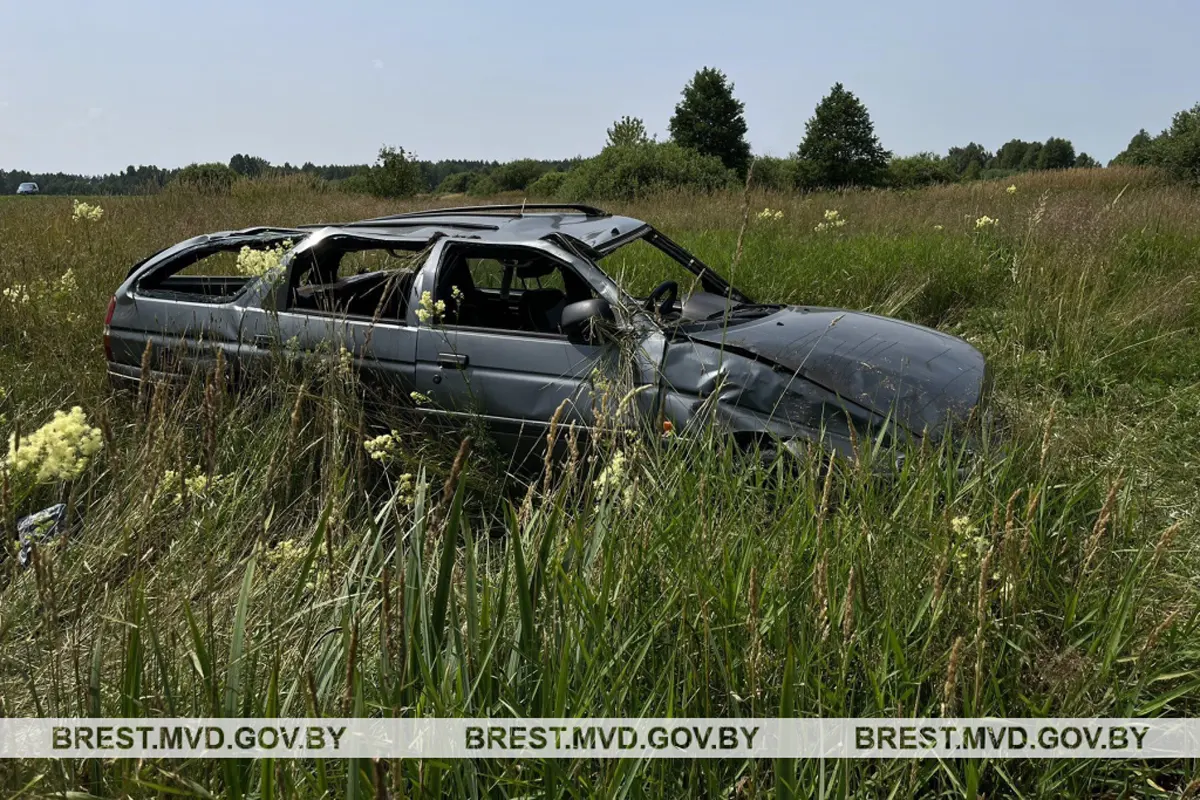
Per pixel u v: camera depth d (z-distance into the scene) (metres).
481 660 2.14
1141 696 2.53
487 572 2.67
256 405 4.39
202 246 5.32
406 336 4.47
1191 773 2.44
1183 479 4.20
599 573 2.55
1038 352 6.55
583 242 4.61
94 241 9.45
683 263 5.31
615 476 2.75
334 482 2.79
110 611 2.44
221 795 1.96
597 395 3.87
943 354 4.31
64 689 2.14
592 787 2.06
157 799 1.88
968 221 12.46
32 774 1.91
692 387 3.90
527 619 2.17
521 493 4.24
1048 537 3.02
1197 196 15.92
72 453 2.10
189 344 4.75
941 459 3.24
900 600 2.55
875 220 13.80
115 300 5.17
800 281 8.47
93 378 5.31
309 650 2.23
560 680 2.04
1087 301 7.11
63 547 2.58
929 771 2.30
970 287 8.66
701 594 2.35
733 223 13.09
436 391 4.38
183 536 2.74
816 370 3.87
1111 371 6.24
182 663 2.27
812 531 2.79
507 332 4.34
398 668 2.05
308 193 18.36
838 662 2.38
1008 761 2.37
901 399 3.78
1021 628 2.51
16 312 6.43
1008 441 3.64
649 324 4.13
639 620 2.41
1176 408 5.24
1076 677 2.41
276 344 4.54
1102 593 2.75
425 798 1.86
